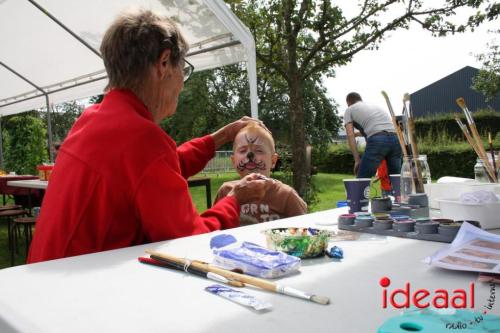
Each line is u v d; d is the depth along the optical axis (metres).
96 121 1.08
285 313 0.48
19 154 9.84
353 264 0.69
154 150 1.02
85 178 1.01
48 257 1.02
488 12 5.94
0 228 5.84
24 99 7.11
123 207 1.03
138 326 0.46
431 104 24.22
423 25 6.17
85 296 0.57
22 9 4.23
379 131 4.25
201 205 7.41
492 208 0.96
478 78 12.61
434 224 0.86
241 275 0.60
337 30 6.38
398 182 1.37
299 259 0.67
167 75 1.20
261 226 1.09
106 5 4.04
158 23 1.17
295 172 6.60
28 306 0.54
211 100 13.71
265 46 7.08
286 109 13.00
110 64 1.16
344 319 0.45
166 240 0.96
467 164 11.59
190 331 0.44
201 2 3.48
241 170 1.89
